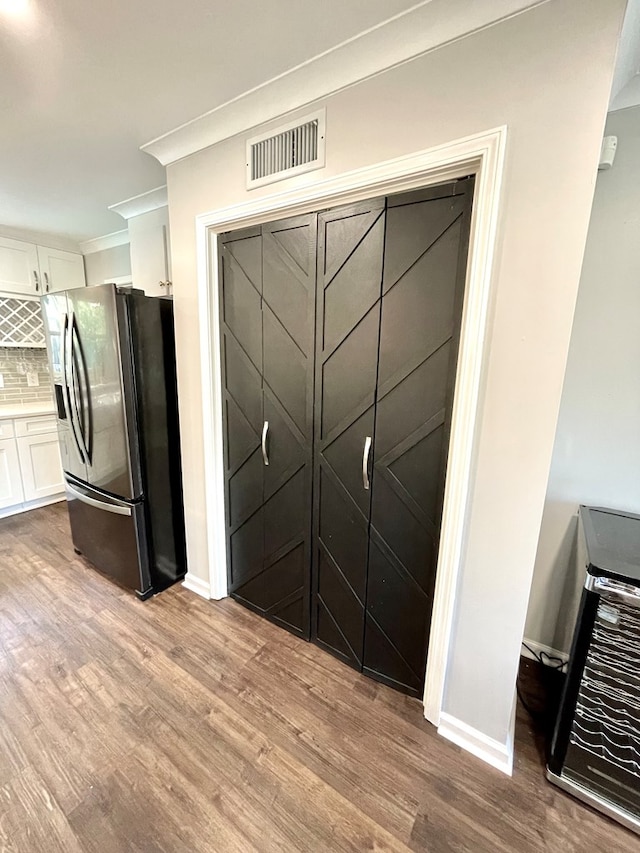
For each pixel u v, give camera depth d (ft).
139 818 3.72
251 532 6.55
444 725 4.65
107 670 5.46
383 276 4.48
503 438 3.79
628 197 4.54
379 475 4.93
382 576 5.14
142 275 8.90
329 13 3.51
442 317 4.18
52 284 11.32
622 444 4.95
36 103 4.89
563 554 5.49
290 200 4.83
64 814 3.74
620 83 4.05
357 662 5.54
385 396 4.71
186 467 6.98
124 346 6.25
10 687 5.15
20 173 6.98
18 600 7.00
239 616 6.68
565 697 3.96
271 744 4.47
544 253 3.36
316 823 3.72
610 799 3.83
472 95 3.48
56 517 10.50
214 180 5.52
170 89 4.60
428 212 4.09
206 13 3.51
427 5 3.37
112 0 3.35
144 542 6.95
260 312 5.65
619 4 2.84
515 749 4.48
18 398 11.57
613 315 4.79
